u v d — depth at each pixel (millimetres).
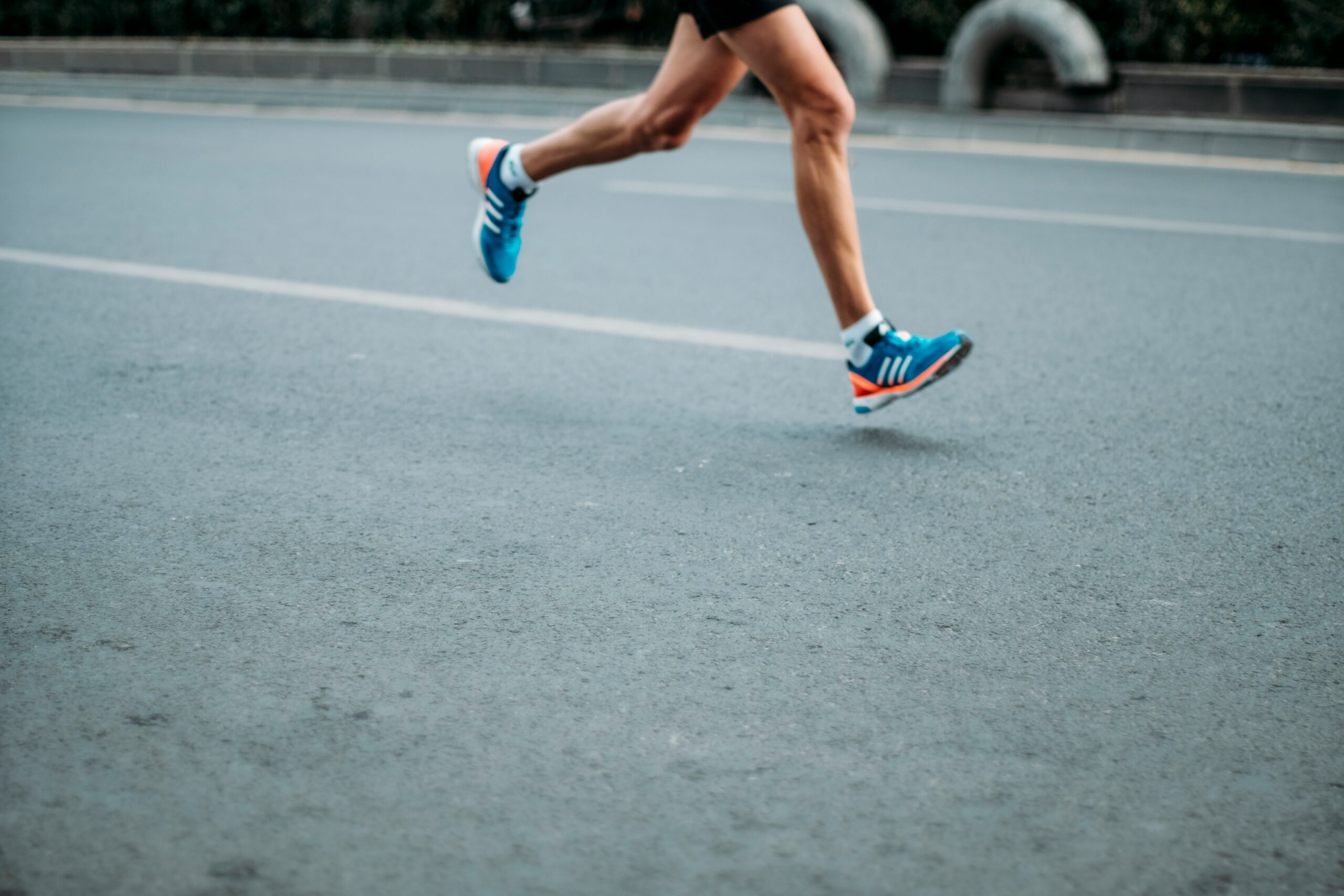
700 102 3412
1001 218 7469
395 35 15617
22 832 1730
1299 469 3322
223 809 1787
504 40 15203
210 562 2615
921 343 3424
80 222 6703
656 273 5719
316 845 1715
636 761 1924
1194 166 10180
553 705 2076
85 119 12352
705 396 3891
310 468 3199
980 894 1646
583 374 4102
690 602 2471
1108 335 4770
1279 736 2035
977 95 12297
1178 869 1705
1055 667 2244
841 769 1912
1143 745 1998
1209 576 2645
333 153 9922
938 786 1877
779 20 3156
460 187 8234
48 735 1961
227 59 15133
